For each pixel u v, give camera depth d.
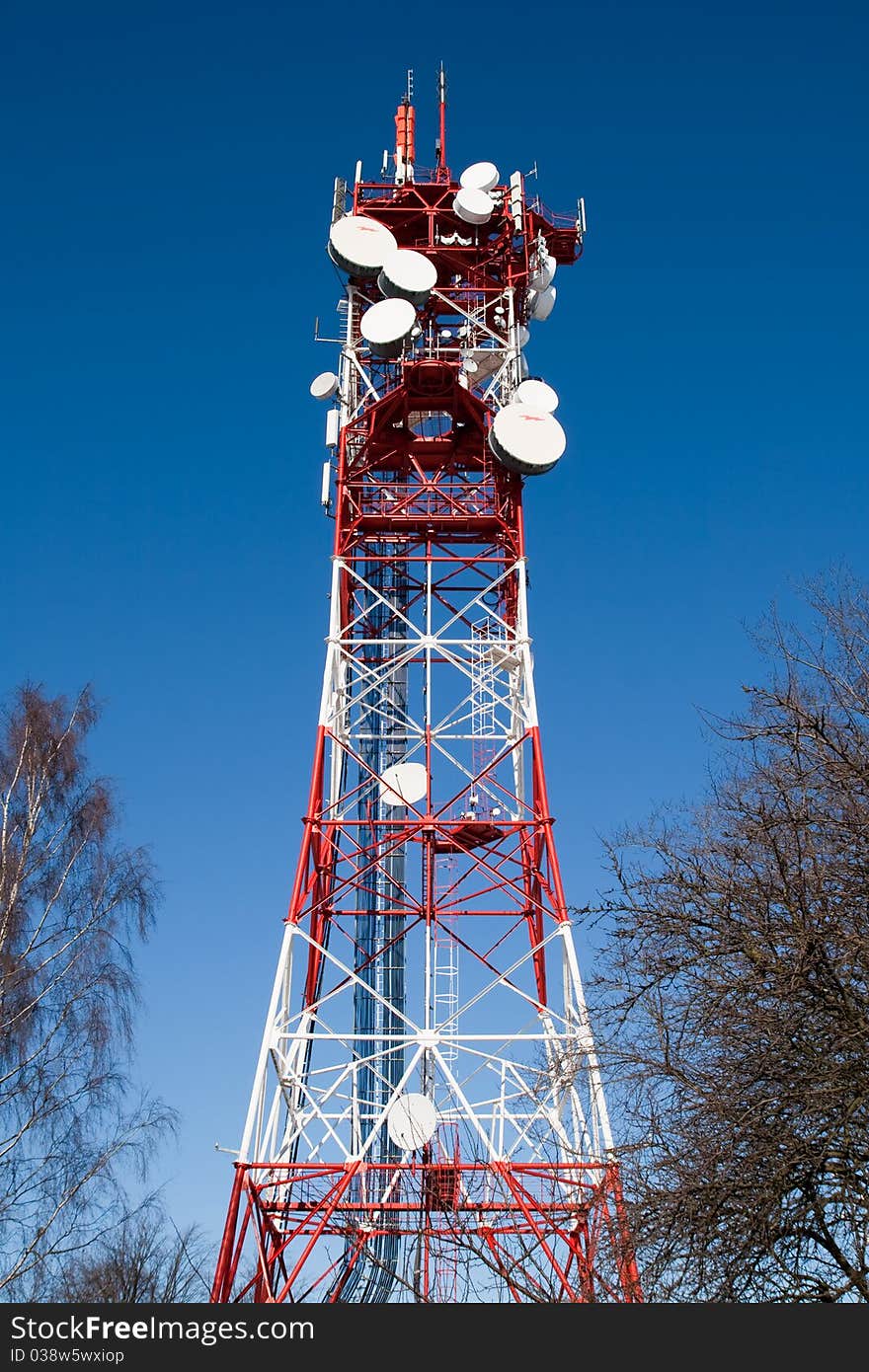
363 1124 38.38
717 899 19.28
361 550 41.84
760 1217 16.08
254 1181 31.22
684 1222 16.70
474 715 39.19
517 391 41.44
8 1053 32.34
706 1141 16.89
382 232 43.50
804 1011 17.05
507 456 39.66
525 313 43.88
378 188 45.41
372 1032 39.84
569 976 34.06
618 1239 17.94
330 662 38.78
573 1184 29.69
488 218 43.78
